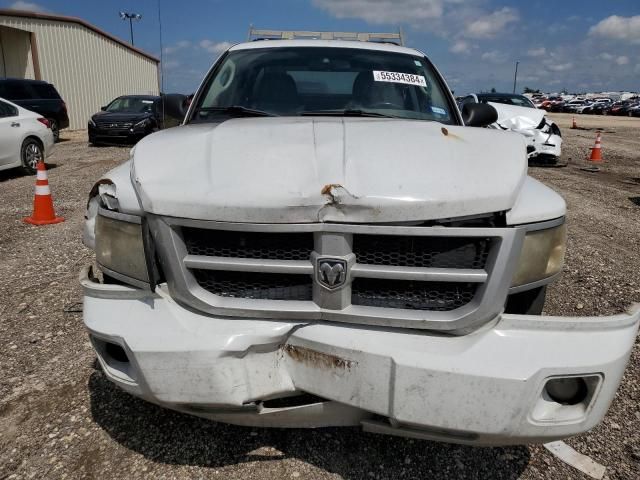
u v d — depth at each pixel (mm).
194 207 1830
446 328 1811
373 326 1847
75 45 24438
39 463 2246
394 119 2660
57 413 2586
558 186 9398
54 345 3268
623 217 7086
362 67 3279
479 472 2248
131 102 16734
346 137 2100
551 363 1758
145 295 2000
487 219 1884
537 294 2217
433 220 1802
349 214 1771
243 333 1854
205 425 2500
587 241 5773
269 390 1909
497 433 1756
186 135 2277
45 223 6426
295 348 1894
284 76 3209
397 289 1872
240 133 2188
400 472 2234
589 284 4367
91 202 2514
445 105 3184
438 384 1737
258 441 2396
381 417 1908
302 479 2170
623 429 2527
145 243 1956
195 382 1856
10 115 9984
